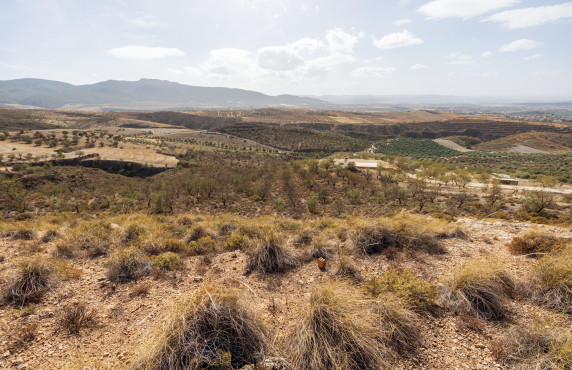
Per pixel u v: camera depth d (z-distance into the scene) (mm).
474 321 4602
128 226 10383
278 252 7133
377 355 3869
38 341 4363
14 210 35500
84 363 3867
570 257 5566
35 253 8406
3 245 9227
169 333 3910
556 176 61031
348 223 9766
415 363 3838
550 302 4891
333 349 3834
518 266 6398
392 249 7602
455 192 49844
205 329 4055
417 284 5207
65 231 11000
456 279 5434
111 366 3762
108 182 69688
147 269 6859
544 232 8242
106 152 108438
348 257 7016
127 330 4672
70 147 111250
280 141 180500
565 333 3879
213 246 8938
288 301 5500
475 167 89250
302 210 36594
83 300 5609
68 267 6938
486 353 3963
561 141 164875
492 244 8188
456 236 8891
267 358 3871
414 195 46250
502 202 37719
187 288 6098
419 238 8031
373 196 47031
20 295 5473
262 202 42719
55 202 39719
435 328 4527
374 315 4395
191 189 51250
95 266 7418
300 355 3848
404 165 76500
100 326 4777
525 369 3580
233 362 3820
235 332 4129
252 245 8094
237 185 55219
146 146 130125
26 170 69938
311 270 6855
